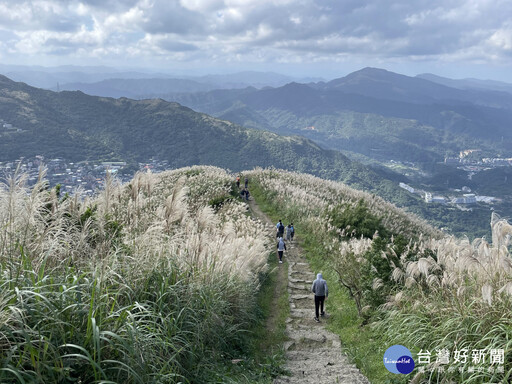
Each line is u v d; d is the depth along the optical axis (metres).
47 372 3.21
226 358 6.39
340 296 11.57
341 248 13.38
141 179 8.71
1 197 4.17
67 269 4.41
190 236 7.56
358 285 9.96
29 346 3.04
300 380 5.97
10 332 3.05
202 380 4.96
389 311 7.73
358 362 6.85
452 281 6.39
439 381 5.04
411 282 7.48
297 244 19.16
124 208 8.06
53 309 3.39
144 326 4.30
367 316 8.75
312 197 25.52
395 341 6.71
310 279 14.00
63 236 5.12
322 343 8.32
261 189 32.09
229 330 6.98
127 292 4.81
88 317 3.58
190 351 5.16
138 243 6.05
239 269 8.52
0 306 3.15
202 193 23.30
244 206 19.14
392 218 24.91
